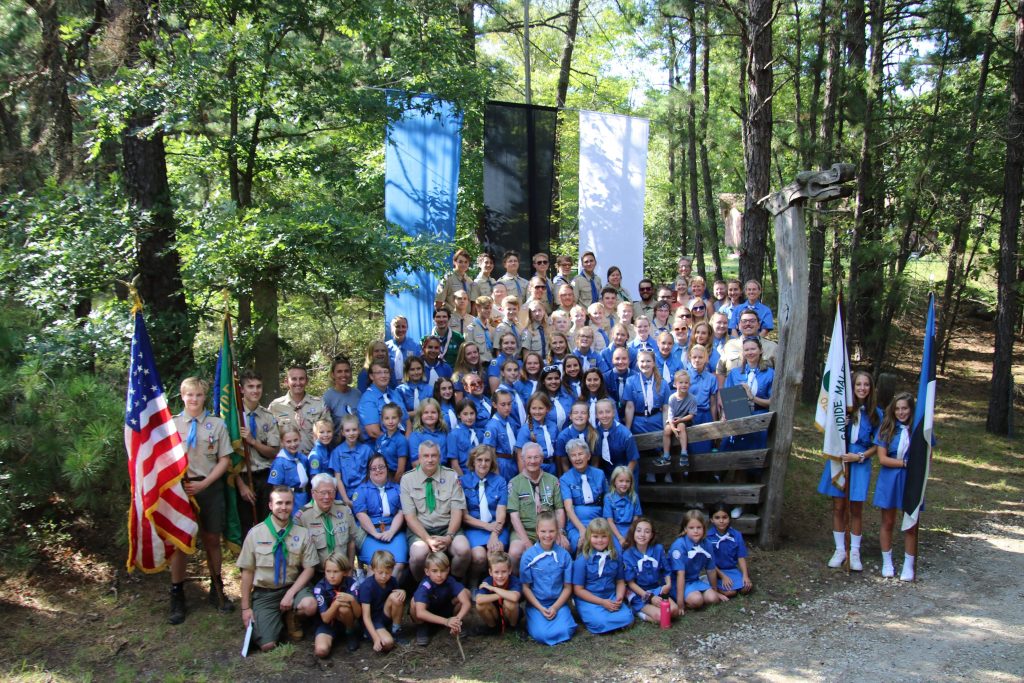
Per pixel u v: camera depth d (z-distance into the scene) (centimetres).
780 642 597
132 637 579
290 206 917
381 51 1104
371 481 648
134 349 594
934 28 1461
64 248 775
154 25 846
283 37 889
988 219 1694
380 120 934
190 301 888
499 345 830
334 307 1202
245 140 912
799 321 736
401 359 816
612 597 629
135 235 827
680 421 767
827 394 733
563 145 1836
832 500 892
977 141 1475
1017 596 679
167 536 585
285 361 1209
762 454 741
